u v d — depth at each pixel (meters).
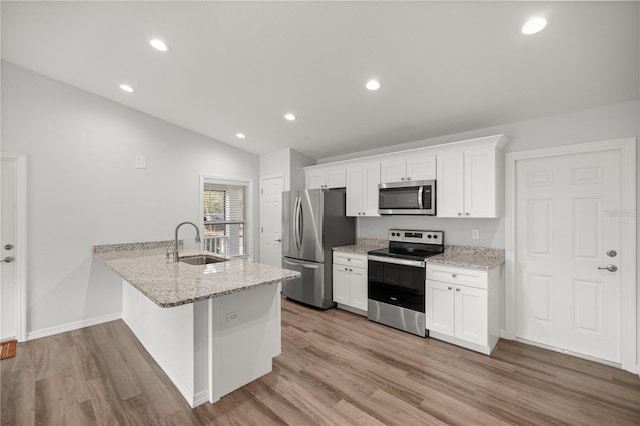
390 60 2.14
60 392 2.07
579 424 1.76
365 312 3.66
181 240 3.98
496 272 2.82
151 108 3.52
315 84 2.61
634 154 2.32
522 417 1.82
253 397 2.03
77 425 1.76
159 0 1.80
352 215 3.97
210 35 2.08
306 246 4.01
